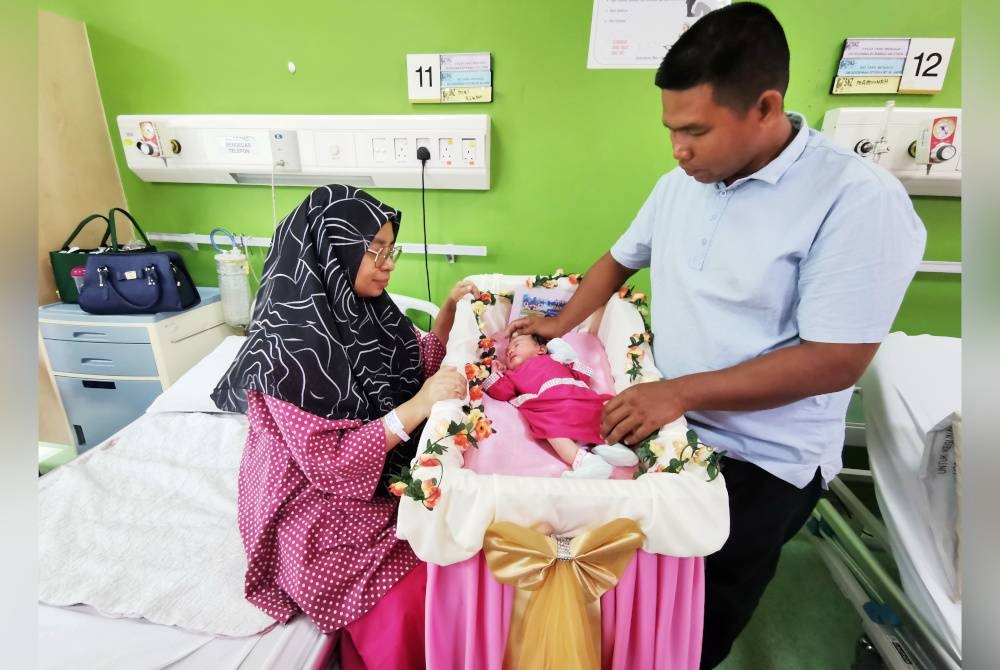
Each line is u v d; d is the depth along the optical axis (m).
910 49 1.46
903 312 1.76
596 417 1.05
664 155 1.68
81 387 1.81
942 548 1.02
